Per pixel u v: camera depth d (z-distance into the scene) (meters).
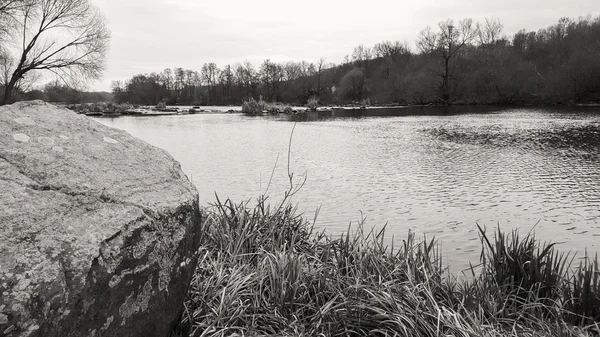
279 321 3.34
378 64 111.00
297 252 4.50
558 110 46.03
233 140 22.19
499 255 4.64
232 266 3.93
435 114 46.00
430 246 4.84
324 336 3.22
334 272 4.16
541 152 17.05
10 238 1.95
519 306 4.23
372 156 16.42
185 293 2.86
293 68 109.69
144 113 53.50
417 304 3.53
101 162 2.62
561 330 3.61
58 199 2.24
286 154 17.02
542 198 9.91
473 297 4.10
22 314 1.82
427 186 11.14
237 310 3.29
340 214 8.52
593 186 11.09
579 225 7.92
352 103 87.94
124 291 2.28
